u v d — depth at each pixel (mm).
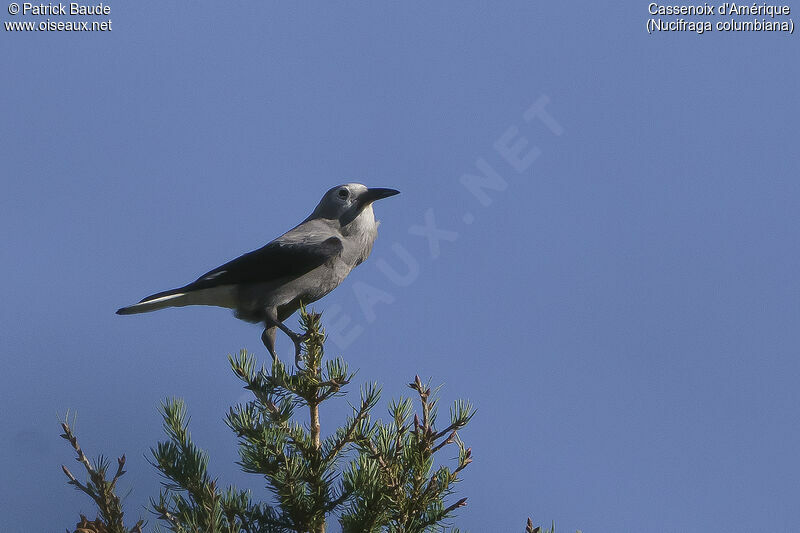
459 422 7039
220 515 6656
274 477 7012
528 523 6383
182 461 7152
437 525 7145
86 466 6477
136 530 6512
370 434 7148
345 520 7023
